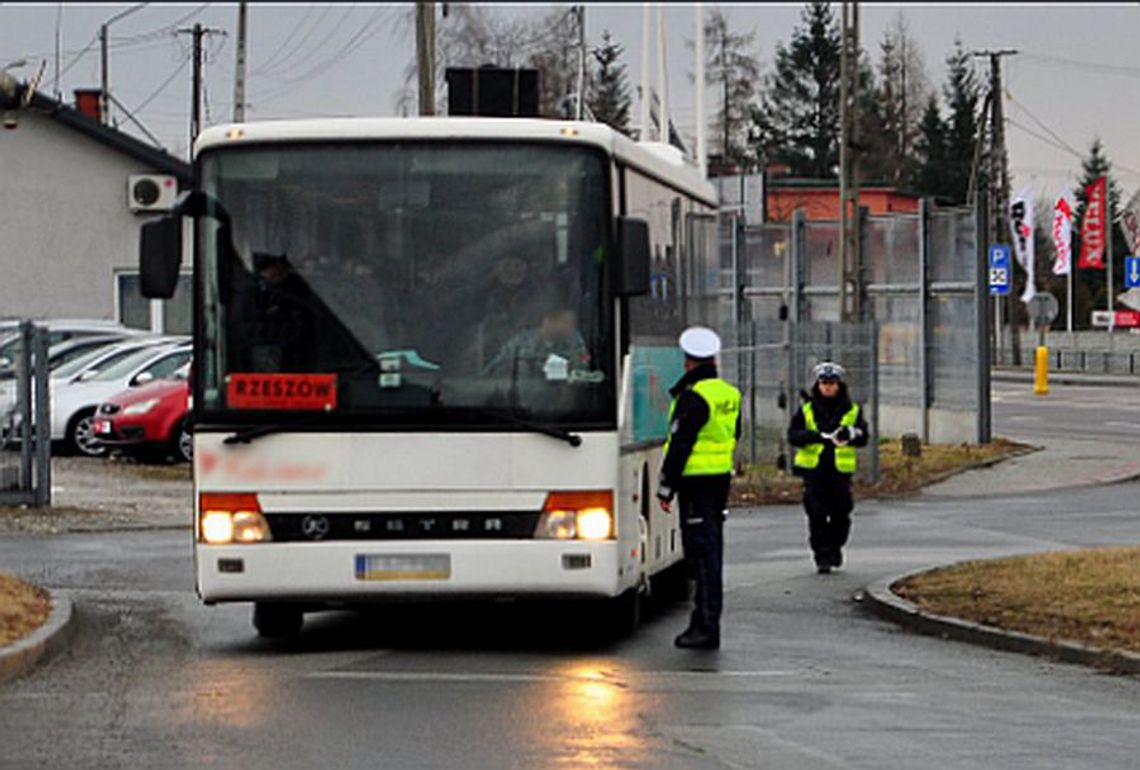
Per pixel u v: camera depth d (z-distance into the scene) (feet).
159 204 372.38
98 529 180.24
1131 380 499.51
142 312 374.84
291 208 101.50
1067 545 166.61
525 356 100.63
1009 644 109.70
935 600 123.03
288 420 100.27
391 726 82.33
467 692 91.76
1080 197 456.86
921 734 82.28
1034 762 76.33
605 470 100.27
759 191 430.61
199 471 100.68
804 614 125.70
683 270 127.34
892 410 300.40
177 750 76.89
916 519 194.49
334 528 100.07
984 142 635.25
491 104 164.25
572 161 101.50
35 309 370.12
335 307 100.89
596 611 113.70
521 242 101.24
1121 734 82.99
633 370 106.11
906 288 293.43
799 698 91.45
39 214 369.91
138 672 98.32
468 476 99.96
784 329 250.78
